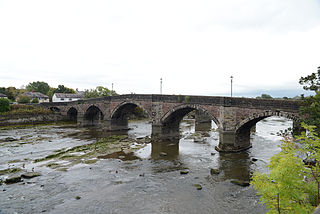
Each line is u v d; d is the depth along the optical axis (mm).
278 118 98938
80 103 73562
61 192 22109
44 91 140875
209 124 77000
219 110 36531
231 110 35250
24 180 25141
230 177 25750
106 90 111375
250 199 20359
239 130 35531
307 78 20953
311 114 20203
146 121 87438
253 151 36656
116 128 62094
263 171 27219
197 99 40188
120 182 24547
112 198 20844
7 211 18531
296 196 7715
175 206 19359
